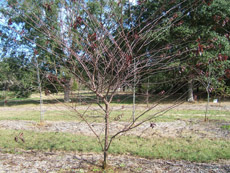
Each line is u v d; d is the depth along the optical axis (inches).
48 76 137.7
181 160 172.6
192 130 269.1
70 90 146.3
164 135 244.7
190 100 639.1
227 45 482.6
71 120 361.7
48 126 314.3
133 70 132.3
